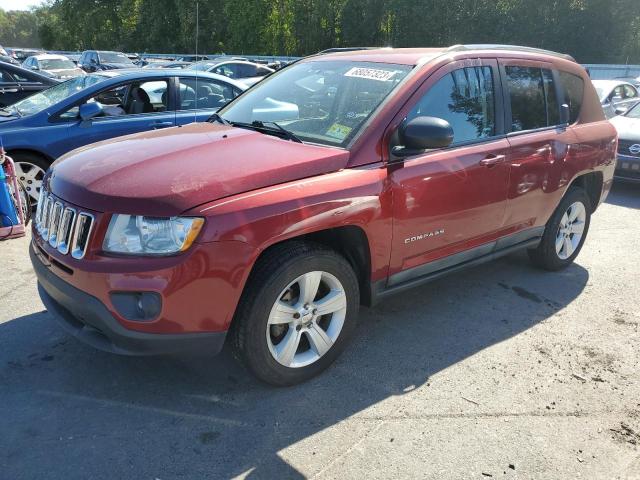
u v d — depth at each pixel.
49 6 57.97
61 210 2.93
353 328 3.43
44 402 3.02
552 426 3.00
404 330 3.96
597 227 6.66
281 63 23.09
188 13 38.22
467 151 3.78
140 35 42.28
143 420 2.91
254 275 2.90
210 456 2.67
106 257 2.70
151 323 2.68
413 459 2.71
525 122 4.34
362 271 3.44
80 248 2.79
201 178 2.82
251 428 2.88
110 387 3.17
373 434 2.88
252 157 3.08
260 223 2.77
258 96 4.20
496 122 4.09
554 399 3.24
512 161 4.09
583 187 5.24
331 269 3.15
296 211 2.88
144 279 2.62
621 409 3.17
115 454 2.66
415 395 3.22
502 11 28.58
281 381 3.16
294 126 3.65
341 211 3.06
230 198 2.77
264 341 2.99
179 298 2.66
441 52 3.84
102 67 28.20
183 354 2.83
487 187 3.92
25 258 5.01
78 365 3.37
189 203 2.68
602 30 27.58
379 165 3.30
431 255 3.75
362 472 2.62
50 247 3.00
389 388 3.27
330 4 33.09
